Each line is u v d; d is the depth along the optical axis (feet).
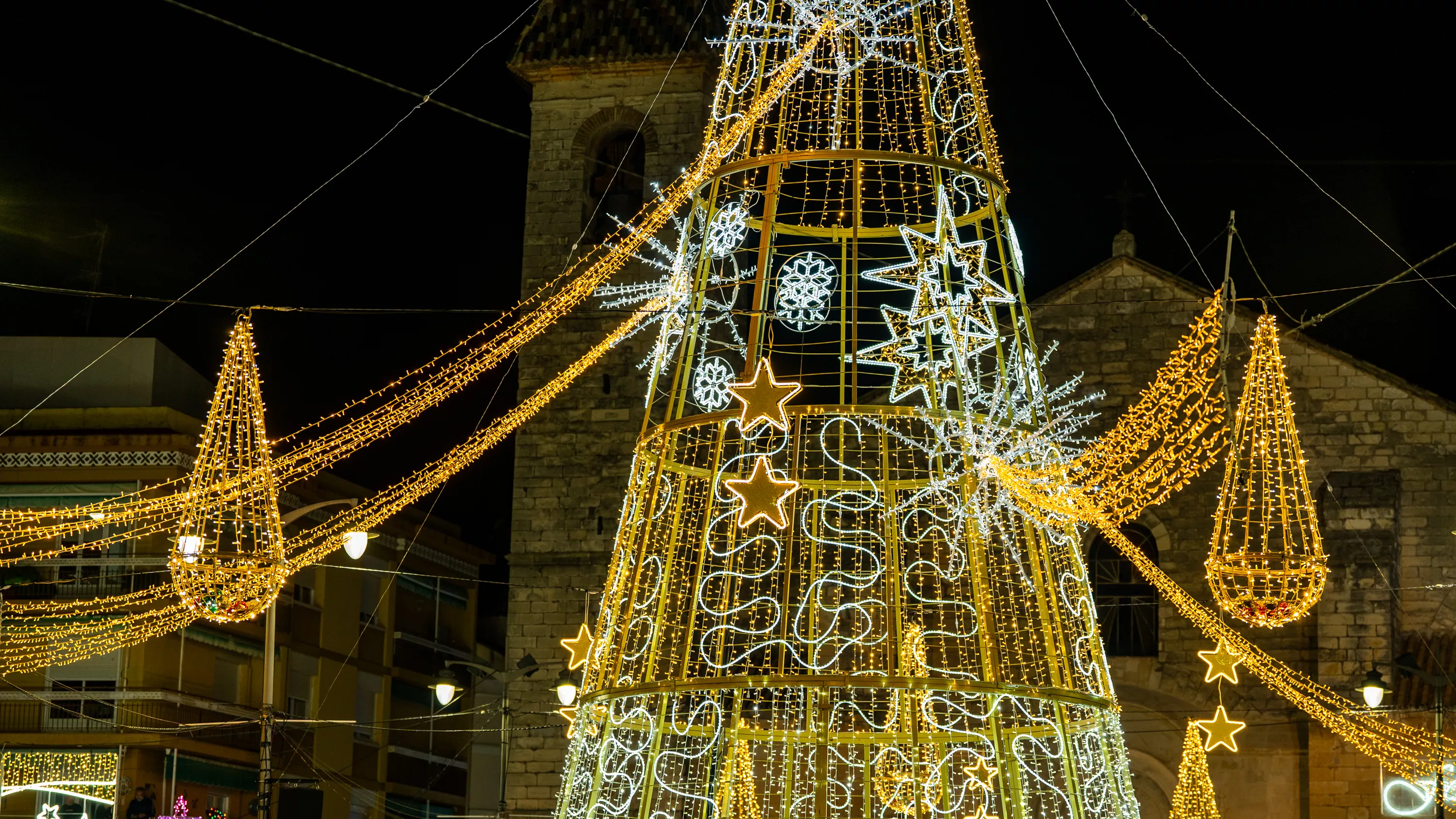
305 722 106.83
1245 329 111.04
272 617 97.81
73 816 128.57
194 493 56.85
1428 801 99.96
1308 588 57.11
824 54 48.26
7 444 137.59
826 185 51.37
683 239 47.01
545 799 110.52
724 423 43.45
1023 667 55.42
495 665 178.09
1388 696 100.68
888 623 43.21
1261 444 57.93
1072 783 41.39
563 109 120.37
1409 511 108.58
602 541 114.52
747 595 94.02
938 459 50.01
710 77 120.88
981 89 46.78
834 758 75.92
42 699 127.54
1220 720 80.33
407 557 163.63
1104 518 91.97
